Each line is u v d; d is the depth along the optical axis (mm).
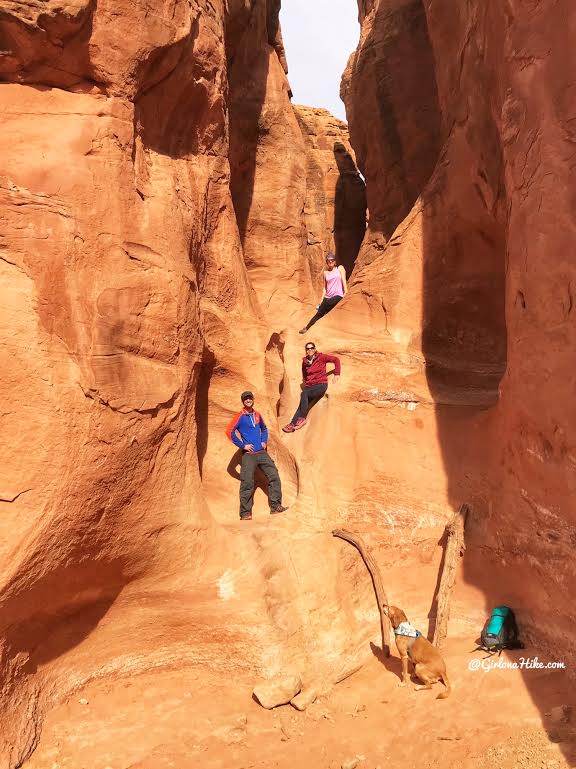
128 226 5238
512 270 5199
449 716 4273
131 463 4848
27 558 4129
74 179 4926
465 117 6973
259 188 11156
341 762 4016
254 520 6137
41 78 5129
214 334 6961
